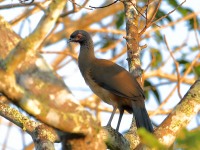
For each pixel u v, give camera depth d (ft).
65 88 24.31
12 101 22.89
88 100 55.57
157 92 53.98
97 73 43.70
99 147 25.07
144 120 37.96
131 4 41.16
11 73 22.20
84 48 46.32
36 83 23.82
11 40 23.38
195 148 18.26
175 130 30.19
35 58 23.98
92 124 24.61
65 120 23.58
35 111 22.91
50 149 32.35
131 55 40.27
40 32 23.29
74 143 24.82
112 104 42.80
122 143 32.71
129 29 40.19
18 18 51.47
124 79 41.27
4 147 47.11
